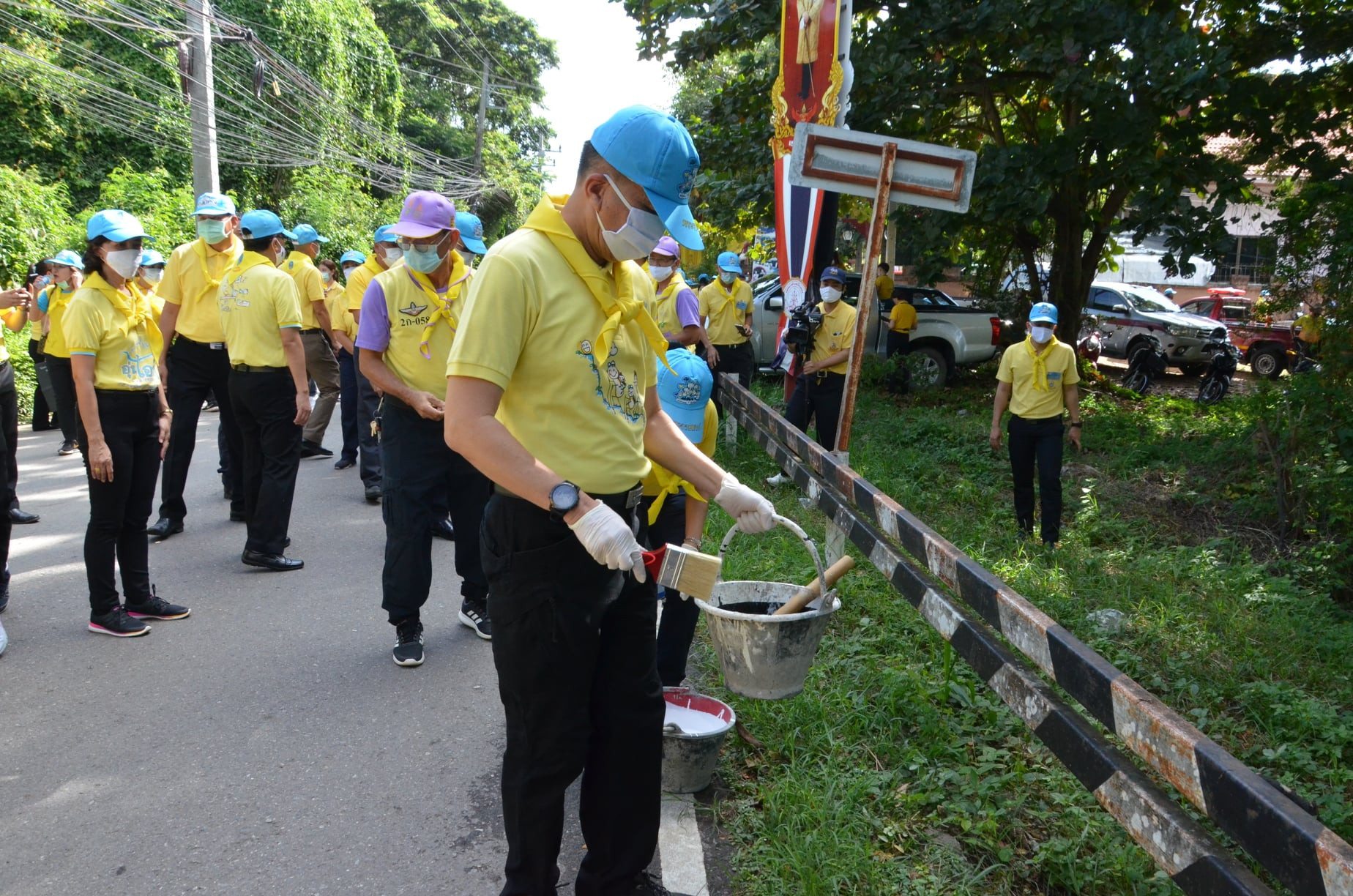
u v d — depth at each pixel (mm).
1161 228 11492
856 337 5051
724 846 3369
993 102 14570
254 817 3539
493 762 3982
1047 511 7547
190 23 14898
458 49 43875
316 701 4492
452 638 5312
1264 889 1861
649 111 2418
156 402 5223
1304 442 8102
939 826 3520
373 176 31219
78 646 5059
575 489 2311
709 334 10617
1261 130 11766
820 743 3998
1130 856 3291
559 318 2426
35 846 3324
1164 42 10359
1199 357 20969
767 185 12664
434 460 4922
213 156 15180
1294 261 8898
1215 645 5488
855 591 5738
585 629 2529
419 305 4879
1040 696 2650
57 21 19734
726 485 2910
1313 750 4379
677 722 3729
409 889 3152
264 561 6348
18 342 12648
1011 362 7594
